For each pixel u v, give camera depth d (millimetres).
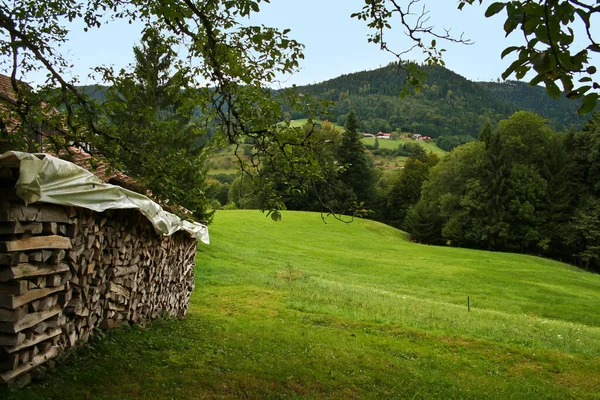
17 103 6402
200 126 7035
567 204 53844
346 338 10398
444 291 23562
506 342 11578
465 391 7227
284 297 15711
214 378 5926
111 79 6703
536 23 2502
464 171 59156
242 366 6766
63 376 4695
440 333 11906
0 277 3914
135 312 7762
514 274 31703
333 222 54750
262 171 6582
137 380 5211
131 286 7238
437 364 8922
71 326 5289
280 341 9141
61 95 6355
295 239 42688
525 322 15039
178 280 10953
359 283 23297
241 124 6230
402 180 73062
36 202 4234
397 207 73188
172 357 6488
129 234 6996
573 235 50844
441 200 58562
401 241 52250
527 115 56938
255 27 5582
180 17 4957
